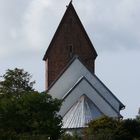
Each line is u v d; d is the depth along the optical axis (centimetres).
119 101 12850
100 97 12688
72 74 12925
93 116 12225
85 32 13575
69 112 12356
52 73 13500
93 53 13600
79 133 11350
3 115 9950
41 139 9000
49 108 10219
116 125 10300
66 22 13550
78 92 12662
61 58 13525
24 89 11888
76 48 13550
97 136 9881
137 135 10319
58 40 13538
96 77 12900
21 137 8838
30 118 10050
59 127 10150
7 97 11144
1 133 8781
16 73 11925
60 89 12888
